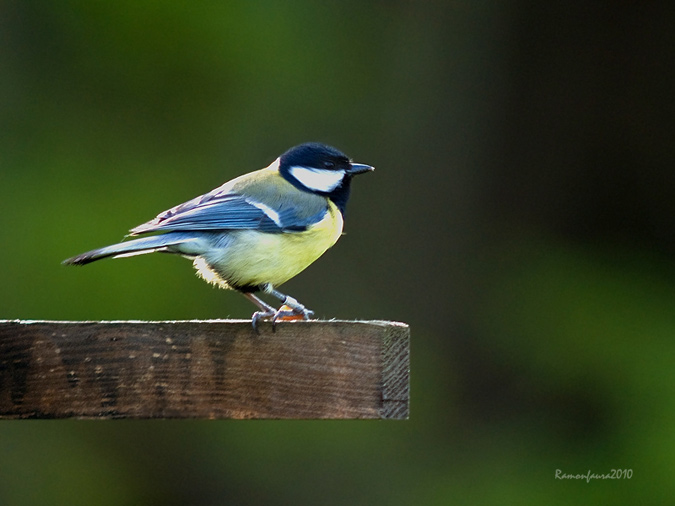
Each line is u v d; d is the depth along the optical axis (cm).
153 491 1315
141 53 1448
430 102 1581
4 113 1399
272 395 555
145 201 1370
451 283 1543
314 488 1326
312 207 763
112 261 1308
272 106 1491
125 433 1318
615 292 1454
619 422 1324
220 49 1470
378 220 1552
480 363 1462
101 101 1432
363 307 1512
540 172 1617
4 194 1344
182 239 713
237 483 1327
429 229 1568
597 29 1620
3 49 1415
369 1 1557
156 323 555
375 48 1556
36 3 1434
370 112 1552
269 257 734
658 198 1602
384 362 553
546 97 1616
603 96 1623
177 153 1431
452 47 1589
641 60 1620
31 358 548
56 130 1408
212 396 555
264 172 810
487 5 1588
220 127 1455
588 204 1617
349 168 830
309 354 555
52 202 1344
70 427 1302
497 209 1593
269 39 1495
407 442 1382
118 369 552
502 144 1611
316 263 1512
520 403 1404
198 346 556
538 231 1598
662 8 1602
